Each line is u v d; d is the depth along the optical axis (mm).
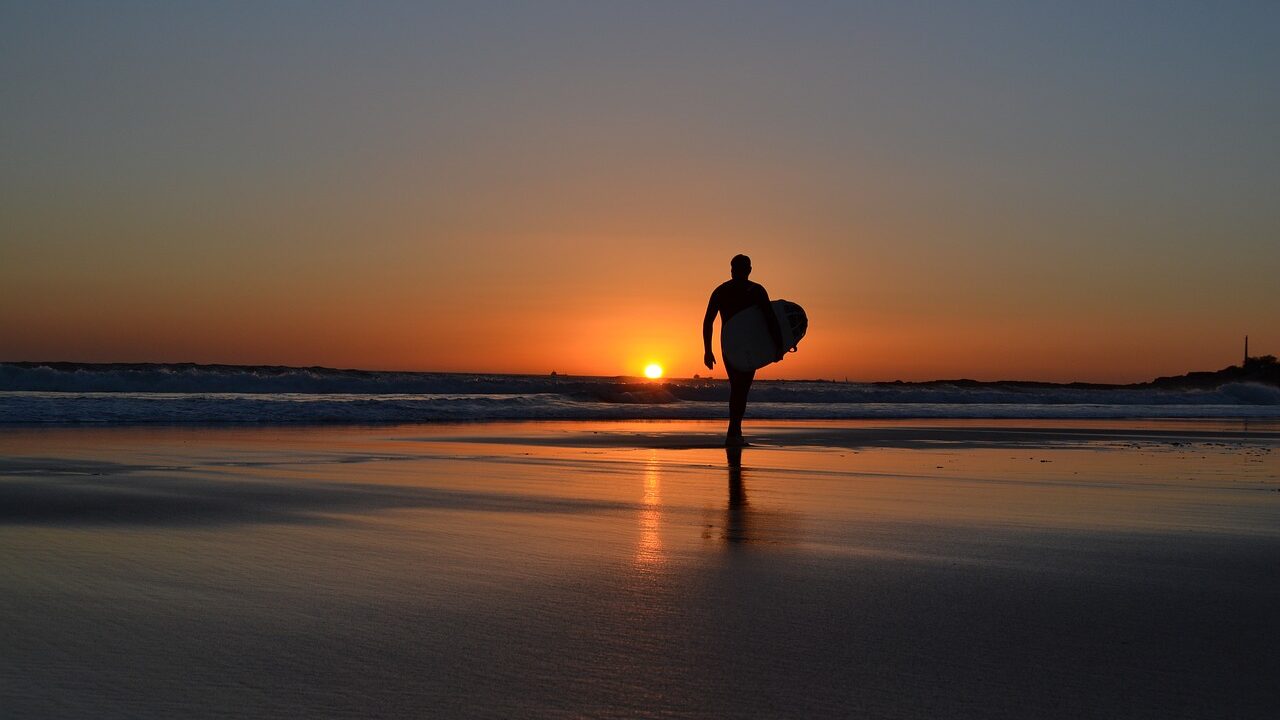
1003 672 2408
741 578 3477
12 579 3324
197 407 15680
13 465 7328
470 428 13930
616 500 5672
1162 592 3283
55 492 5688
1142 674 2391
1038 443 11750
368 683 2293
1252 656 2535
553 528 4590
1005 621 2896
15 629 2697
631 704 2180
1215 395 39812
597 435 12445
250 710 2100
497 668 2416
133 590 3191
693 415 19406
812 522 4836
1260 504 5723
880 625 2846
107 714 2061
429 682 2307
